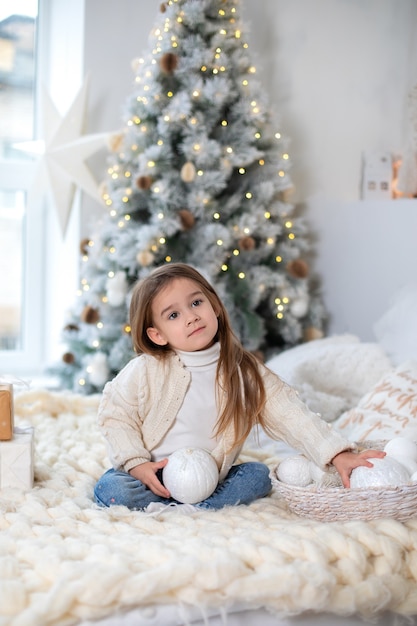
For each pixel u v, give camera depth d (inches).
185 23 93.0
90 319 95.1
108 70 106.3
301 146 111.1
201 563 43.0
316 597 43.0
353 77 110.6
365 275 100.0
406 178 102.7
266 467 60.6
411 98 100.3
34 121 116.7
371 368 84.6
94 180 105.1
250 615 44.5
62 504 55.8
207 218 94.0
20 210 117.5
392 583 45.8
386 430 67.9
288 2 109.5
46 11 113.7
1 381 65.1
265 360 100.7
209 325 59.5
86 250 101.3
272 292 100.4
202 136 91.7
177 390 59.8
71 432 78.9
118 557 44.4
